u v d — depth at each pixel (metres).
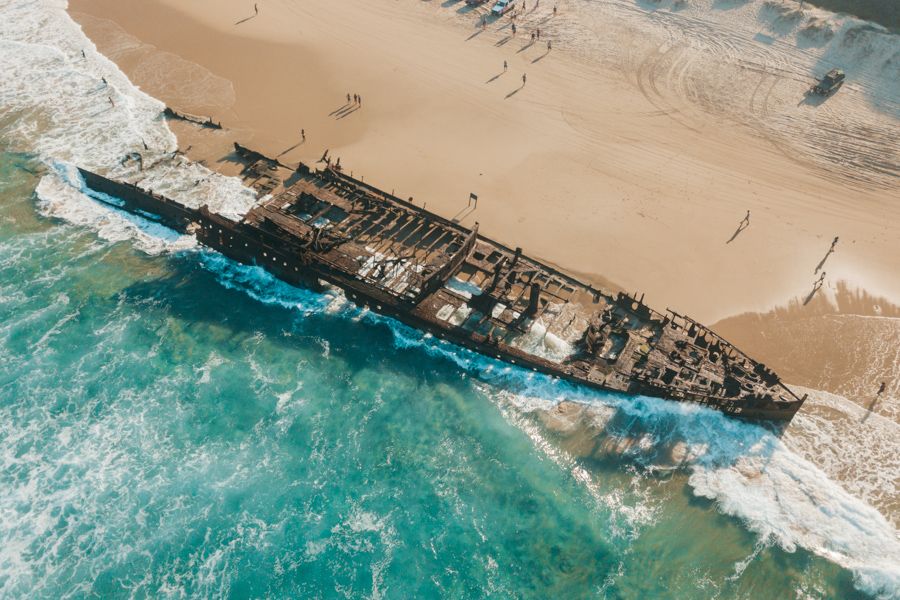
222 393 45.38
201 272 53.53
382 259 52.19
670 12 85.81
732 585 36.16
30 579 36.53
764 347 47.62
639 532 38.59
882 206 58.62
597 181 61.31
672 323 46.84
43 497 39.88
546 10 87.81
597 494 40.31
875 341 47.78
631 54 78.75
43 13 87.88
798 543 37.38
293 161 63.25
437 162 63.34
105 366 46.69
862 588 35.50
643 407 44.12
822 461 41.09
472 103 71.19
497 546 38.31
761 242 55.22
